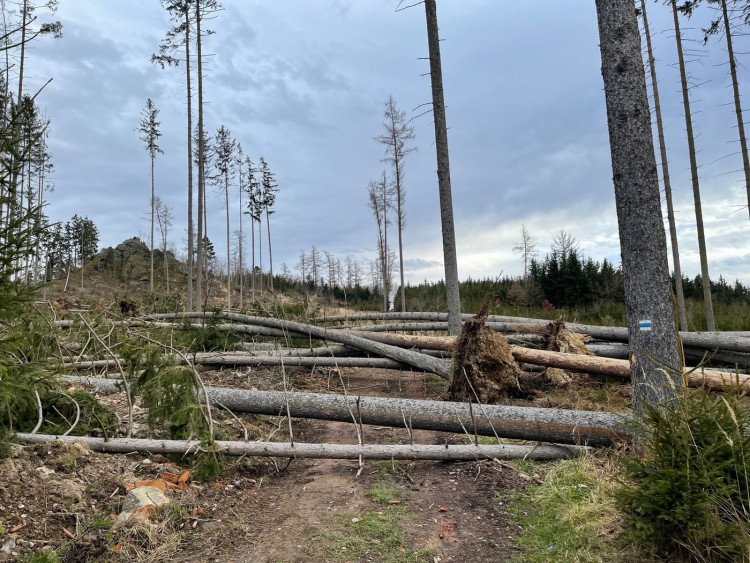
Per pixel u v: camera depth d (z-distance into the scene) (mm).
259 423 6570
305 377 9656
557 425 5207
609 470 4477
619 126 4949
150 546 3416
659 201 4883
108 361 8016
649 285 4770
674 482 3055
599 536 3516
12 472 3709
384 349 9289
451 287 10805
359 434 5395
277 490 4664
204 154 24484
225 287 43094
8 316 3547
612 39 4988
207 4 22375
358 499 4418
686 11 14820
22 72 17000
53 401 5008
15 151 3354
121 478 4191
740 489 3000
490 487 4574
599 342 10516
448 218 10914
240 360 9156
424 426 5734
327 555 3465
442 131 10984
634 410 4785
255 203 39469
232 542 3621
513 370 7520
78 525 3449
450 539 3701
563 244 32156
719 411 3129
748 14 13984
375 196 30656
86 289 36594
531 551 3486
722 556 2938
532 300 29406
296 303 15234
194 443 4691
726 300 28672
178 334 10445
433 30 11062
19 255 3406
